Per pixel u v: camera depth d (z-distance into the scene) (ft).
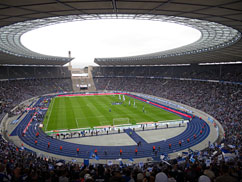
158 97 291.99
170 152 110.32
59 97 311.47
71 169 43.11
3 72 306.76
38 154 97.45
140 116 187.62
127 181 29.09
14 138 131.34
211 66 284.61
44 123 164.96
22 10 55.83
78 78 438.40
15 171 29.27
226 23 75.00
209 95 232.32
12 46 167.73
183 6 53.21
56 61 349.61
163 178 25.25
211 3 48.78
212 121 169.17
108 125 158.92
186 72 315.58
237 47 138.72
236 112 170.30
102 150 112.57
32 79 362.74
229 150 80.38
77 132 142.72
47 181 27.86
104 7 56.65
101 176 33.40
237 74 234.17
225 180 23.32
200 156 83.56
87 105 241.76
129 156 104.99
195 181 31.27
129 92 361.92
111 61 379.76
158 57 264.11
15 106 223.92
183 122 168.45
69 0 48.26
